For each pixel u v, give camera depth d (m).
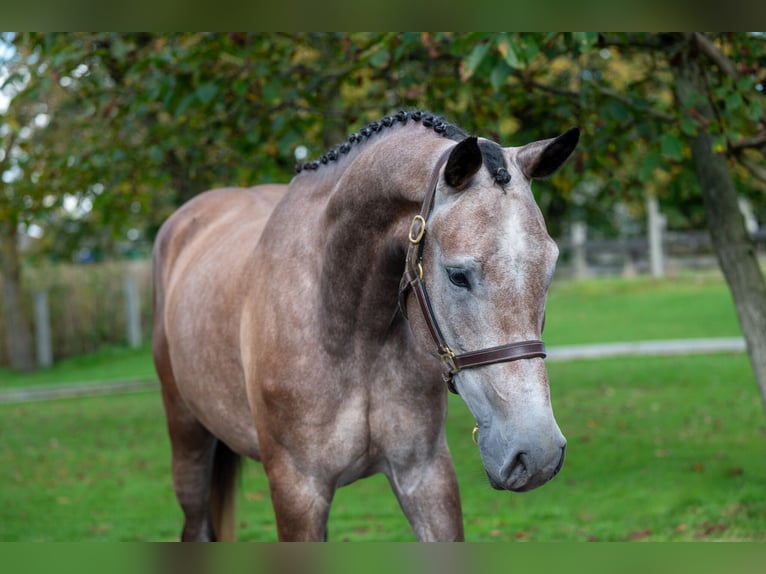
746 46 5.26
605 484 7.43
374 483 8.27
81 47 6.62
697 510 6.52
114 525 7.07
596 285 24.59
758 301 6.12
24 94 6.59
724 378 12.02
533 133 6.95
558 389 12.08
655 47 5.58
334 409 3.24
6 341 20.17
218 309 3.82
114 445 10.39
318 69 6.79
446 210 2.60
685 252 25.77
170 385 4.59
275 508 3.38
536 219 2.52
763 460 7.80
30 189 8.13
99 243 16.34
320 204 3.41
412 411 3.30
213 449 4.69
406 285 2.82
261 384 3.34
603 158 6.63
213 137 7.30
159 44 6.65
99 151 7.59
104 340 21.20
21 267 18.94
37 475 9.02
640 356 14.55
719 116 5.29
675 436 9.02
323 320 3.23
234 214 4.64
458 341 2.58
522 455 2.41
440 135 2.96
